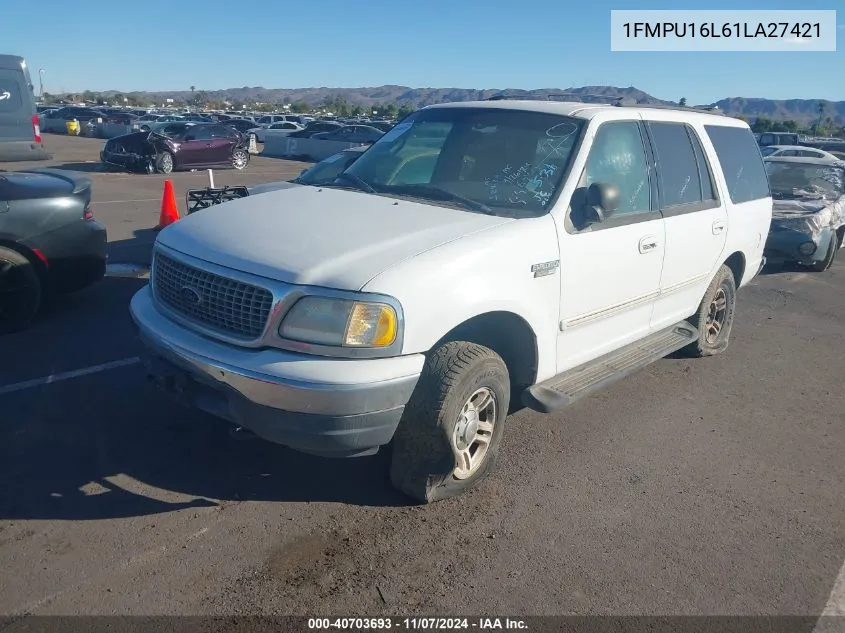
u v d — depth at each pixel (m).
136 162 21.62
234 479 3.99
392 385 3.27
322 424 3.21
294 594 3.13
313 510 3.76
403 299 3.30
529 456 4.52
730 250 6.03
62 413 4.61
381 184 4.64
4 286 5.89
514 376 4.26
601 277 4.43
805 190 11.55
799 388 6.02
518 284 3.82
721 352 6.66
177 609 2.99
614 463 4.50
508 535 3.65
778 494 4.25
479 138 4.68
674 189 5.27
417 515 3.77
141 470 4.02
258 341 3.32
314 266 3.34
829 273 10.98
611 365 4.80
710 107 6.53
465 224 3.86
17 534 3.40
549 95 5.48
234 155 24.28
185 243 3.79
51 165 22.91
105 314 6.64
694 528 3.83
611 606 3.18
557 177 4.27
